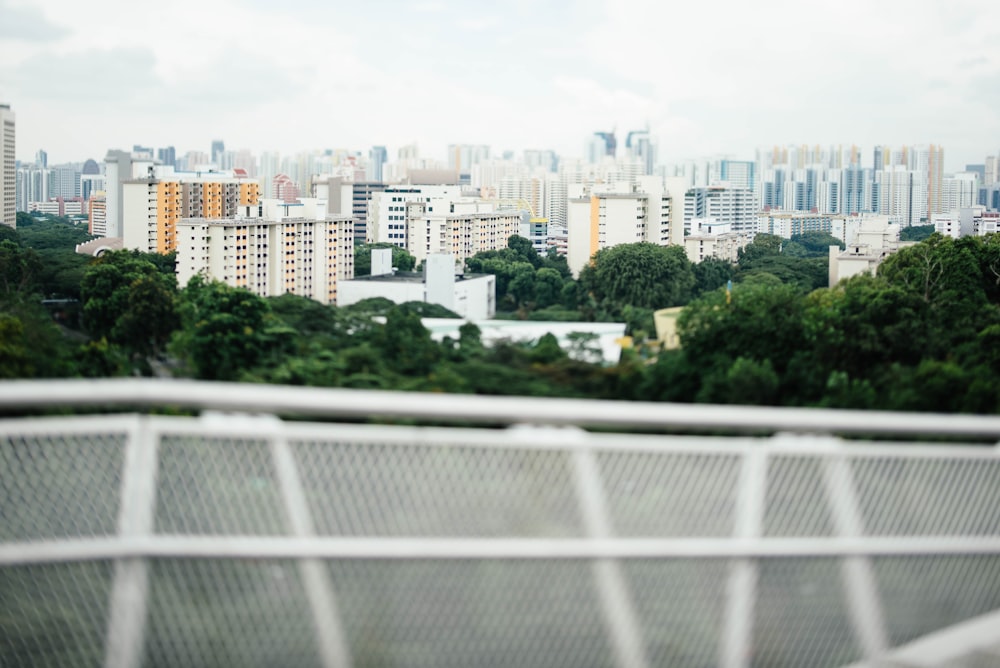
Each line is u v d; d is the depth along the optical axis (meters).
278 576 11.96
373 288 162.75
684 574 12.66
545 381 80.25
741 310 82.75
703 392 73.81
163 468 12.06
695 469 12.85
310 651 11.95
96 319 110.25
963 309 102.50
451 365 82.69
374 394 11.60
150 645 11.73
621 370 81.12
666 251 170.50
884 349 81.38
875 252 197.50
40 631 11.69
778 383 74.44
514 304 174.25
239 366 86.38
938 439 29.39
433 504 12.29
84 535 12.00
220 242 169.38
